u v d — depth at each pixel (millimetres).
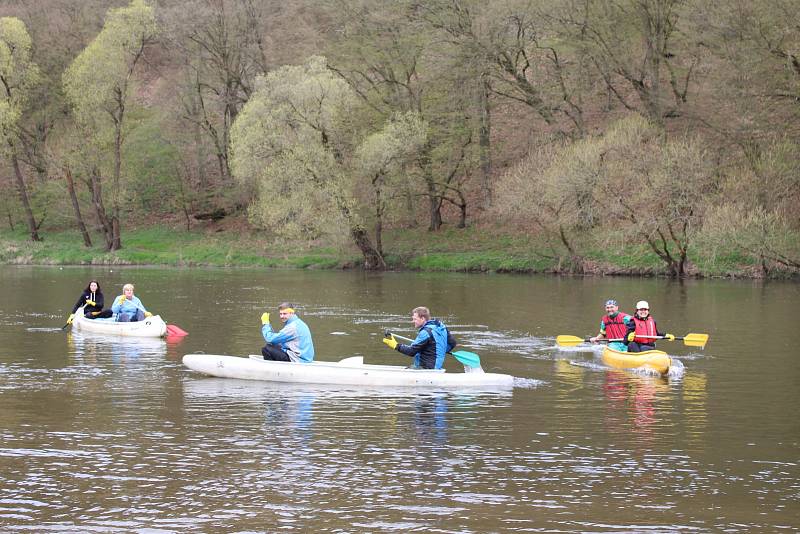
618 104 53906
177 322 24141
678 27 46219
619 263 44031
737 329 22812
